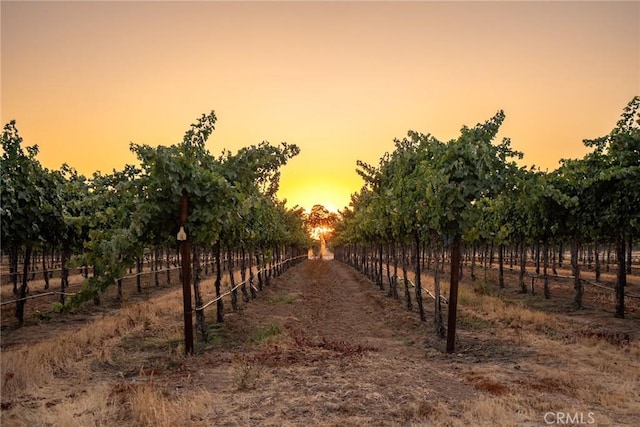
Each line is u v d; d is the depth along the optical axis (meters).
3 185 10.75
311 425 5.69
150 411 5.98
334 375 7.84
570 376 7.61
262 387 7.25
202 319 11.30
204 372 8.30
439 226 9.96
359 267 41.44
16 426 5.74
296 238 39.94
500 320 13.67
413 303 18.34
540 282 25.34
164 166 8.73
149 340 11.22
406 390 6.97
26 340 11.89
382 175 14.30
